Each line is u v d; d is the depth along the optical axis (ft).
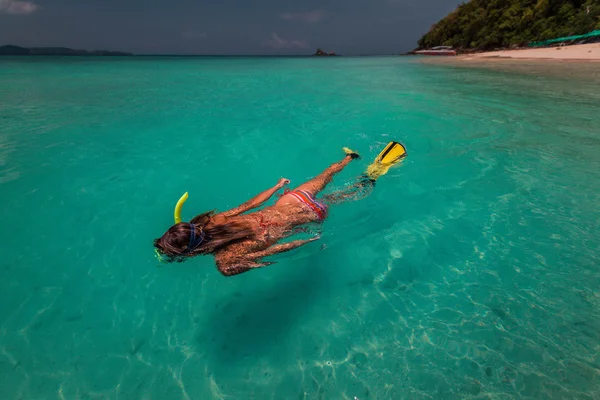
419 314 8.76
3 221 12.73
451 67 71.26
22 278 10.15
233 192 15.25
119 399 6.97
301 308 9.23
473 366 7.36
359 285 9.90
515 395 6.70
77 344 8.16
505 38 119.75
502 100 30.94
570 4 99.66
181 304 9.41
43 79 51.52
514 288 9.29
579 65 58.59
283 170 17.39
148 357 7.90
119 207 13.92
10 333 8.38
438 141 20.39
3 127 23.35
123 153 19.21
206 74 62.54
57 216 13.16
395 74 58.80
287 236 10.73
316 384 7.27
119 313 9.08
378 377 7.32
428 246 11.28
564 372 7.06
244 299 9.59
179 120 25.73
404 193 14.71
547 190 14.08
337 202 13.64
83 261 10.92
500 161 17.08
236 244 9.09
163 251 8.39
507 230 11.73
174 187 15.57
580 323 8.14
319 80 50.96
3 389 7.06
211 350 8.11
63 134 22.07
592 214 12.31
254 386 7.29
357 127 23.50
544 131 21.27
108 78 54.08
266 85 45.14
